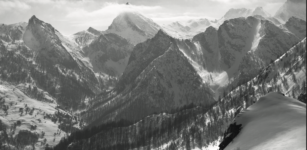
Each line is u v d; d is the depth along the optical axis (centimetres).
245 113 14862
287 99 15400
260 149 11775
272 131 12669
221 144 14625
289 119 13138
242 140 13075
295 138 11612
